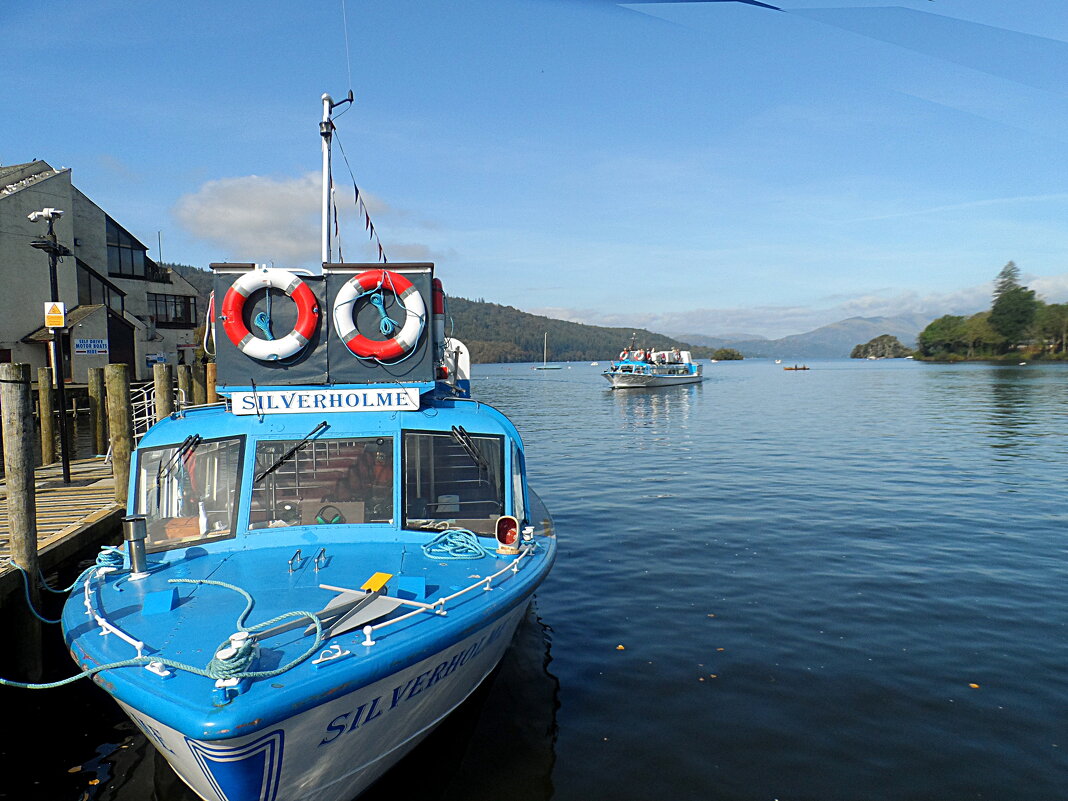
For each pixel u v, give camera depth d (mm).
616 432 32906
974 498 16375
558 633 8867
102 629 4887
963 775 5828
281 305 6668
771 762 6066
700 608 9625
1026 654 8016
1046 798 5523
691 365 86875
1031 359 133750
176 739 4258
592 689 7391
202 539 6086
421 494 6465
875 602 9711
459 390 9461
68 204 34469
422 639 4766
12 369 7879
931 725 6582
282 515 6250
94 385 17172
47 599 8883
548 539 7176
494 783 5797
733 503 16328
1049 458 22312
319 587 5312
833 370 141750
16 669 7613
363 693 4562
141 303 44969
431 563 5871
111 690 4344
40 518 10336
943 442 26703
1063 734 6395
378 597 5125
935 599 9781
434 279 7777
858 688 7309
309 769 4656
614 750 6273
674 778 5867
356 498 6375
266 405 6586
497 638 6273
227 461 6324
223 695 4012
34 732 6812
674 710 6949
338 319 6633
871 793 5629
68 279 34469
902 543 12625
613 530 13992
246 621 4824
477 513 6543
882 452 24344
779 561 11688
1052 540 12695
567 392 70125
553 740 6438
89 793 5832
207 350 6949
